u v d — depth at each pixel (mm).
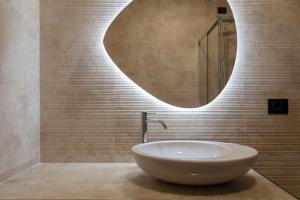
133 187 1046
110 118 1440
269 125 1437
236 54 1443
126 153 1440
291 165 1427
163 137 1445
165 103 1448
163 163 947
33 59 1366
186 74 1458
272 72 1435
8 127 1134
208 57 1455
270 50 1436
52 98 1435
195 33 1457
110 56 1440
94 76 1439
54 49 1435
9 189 1024
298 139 1433
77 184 1085
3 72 1089
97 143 1439
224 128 1441
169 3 1455
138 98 1446
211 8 1456
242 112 1440
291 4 1435
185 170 932
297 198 968
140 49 1448
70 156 1435
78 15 1437
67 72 1436
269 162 1434
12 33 1159
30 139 1333
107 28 1440
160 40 1453
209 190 1010
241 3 1442
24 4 1268
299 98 1433
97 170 1297
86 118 1437
